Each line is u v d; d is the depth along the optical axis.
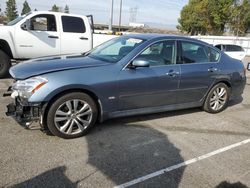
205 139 4.59
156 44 4.86
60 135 4.12
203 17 52.50
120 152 3.89
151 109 4.93
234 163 3.86
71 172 3.33
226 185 3.32
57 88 3.88
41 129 4.27
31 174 3.22
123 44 5.04
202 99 5.67
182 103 5.36
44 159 3.56
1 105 5.43
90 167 3.46
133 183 3.21
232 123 5.48
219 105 6.01
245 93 8.44
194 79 5.31
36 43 8.45
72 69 4.14
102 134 4.43
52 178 3.18
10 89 4.59
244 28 46.25
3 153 3.62
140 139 4.36
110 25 20.94
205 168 3.66
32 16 8.33
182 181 3.32
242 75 6.21
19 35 8.12
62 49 8.96
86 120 4.29
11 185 3.01
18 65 4.48
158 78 4.78
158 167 3.58
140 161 3.69
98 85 4.19
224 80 5.84
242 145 4.47
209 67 5.54
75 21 9.10
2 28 7.89
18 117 4.00
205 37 36.28
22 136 4.14
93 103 4.26
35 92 3.81
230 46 17.36
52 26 8.73
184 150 4.12
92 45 9.58
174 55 5.08
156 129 4.81
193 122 5.34
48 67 4.15
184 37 5.31
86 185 3.11
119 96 4.45
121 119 5.11
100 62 4.50
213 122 5.45
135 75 4.53
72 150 3.85
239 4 45.66
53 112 3.99
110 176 3.30
